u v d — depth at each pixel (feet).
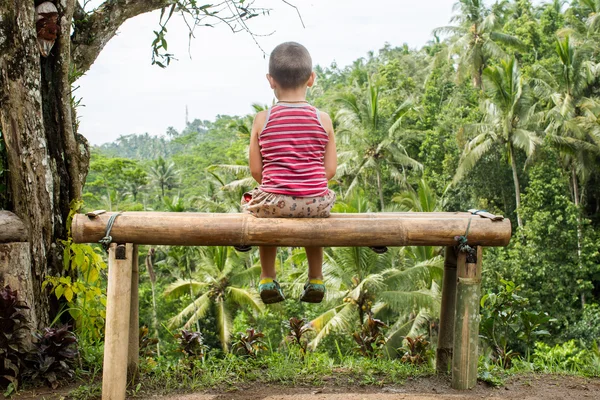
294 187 10.60
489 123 90.79
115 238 10.78
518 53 117.91
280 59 10.85
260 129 10.93
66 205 16.10
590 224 88.63
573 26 106.32
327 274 59.11
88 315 15.79
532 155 83.35
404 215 12.08
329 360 15.57
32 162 14.90
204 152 226.58
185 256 85.76
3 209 15.02
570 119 82.48
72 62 17.44
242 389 12.84
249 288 78.69
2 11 14.38
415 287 59.93
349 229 10.71
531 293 74.59
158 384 13.17
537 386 13.12
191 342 14.60
